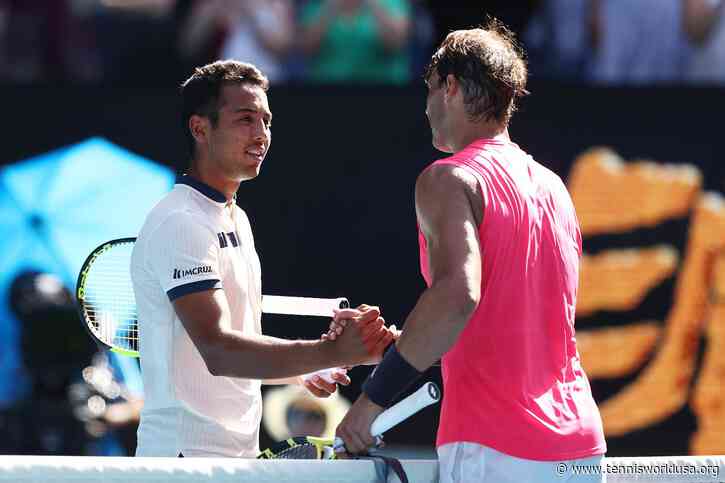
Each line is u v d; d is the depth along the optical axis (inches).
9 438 759.7
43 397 775.7
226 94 459.8
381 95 896.3
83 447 766.5
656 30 1010.7
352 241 887.7
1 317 817.5
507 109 410.3
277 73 1002.7
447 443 373.1
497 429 365.1
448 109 411.2
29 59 1001.5
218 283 428.1
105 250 506.6
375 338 413.7
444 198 370.0
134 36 1018.1
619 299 900.0
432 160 893.2
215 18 1008.9
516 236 377.4
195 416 437.4
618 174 904.9
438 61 415.8
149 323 442.0
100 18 1021.8
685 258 905.5
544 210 390.9
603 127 907.4
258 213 885.2
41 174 875.4
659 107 909.8
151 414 443.8
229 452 442.6
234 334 414.6
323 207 888.3
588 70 995.3
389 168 892.6
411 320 355.9
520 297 375.2
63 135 879.1
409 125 894.4
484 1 991.0
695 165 909.2
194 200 452.8
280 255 884.0
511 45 422.0
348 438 373.1
